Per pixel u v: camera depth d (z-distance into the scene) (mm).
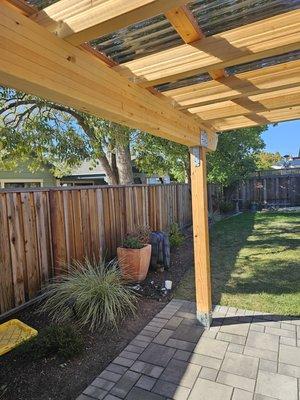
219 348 2754
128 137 6285
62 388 2307
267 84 2090
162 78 1787
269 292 4016
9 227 3504
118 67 1821
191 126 2893
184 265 5500
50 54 1332
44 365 2578
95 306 3324
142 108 2051
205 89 2264
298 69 1996
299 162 22219
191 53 1677
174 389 2252
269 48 1507
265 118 3145
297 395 2141
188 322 3283
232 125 3354
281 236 7605
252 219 10742
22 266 3658
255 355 2623
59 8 1295
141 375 2424
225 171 10234
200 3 1344
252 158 12859
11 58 1161
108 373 2457
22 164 10742
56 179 12453
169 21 1433
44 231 3979
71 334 2814
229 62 1615
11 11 1173
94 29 1272
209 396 2166
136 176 12820
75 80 1476
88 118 6039
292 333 2951
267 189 14156
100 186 5070
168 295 4102
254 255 5992
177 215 8742
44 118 5918
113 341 2943
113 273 3916
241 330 3055
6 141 5328
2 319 3396
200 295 3209
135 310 3621
